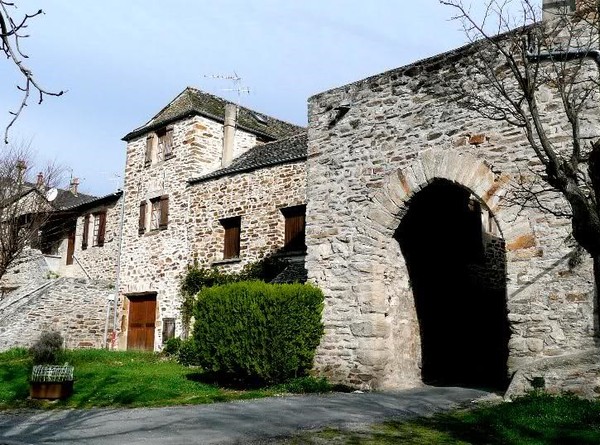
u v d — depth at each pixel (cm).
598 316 754
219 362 999
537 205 816
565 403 687
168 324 1747
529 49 820
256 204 1569
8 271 2344
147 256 1881
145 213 1928
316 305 1015
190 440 563
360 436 595
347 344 988
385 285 998
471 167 902
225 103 2033
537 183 830
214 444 549
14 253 2130
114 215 2078
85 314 1883
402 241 1059
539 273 806
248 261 1551
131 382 986
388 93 1035
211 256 1670
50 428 643
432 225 1171
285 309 962
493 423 641
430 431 624
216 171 1727
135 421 675
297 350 972
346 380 973
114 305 1950
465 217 1339
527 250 821
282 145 1758
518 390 763
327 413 720
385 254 1005
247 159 1773
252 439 575
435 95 971
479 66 919
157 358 1508
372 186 1022
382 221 998
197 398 853
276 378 969
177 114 1883
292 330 967
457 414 719
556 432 586
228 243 1659
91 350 1661
